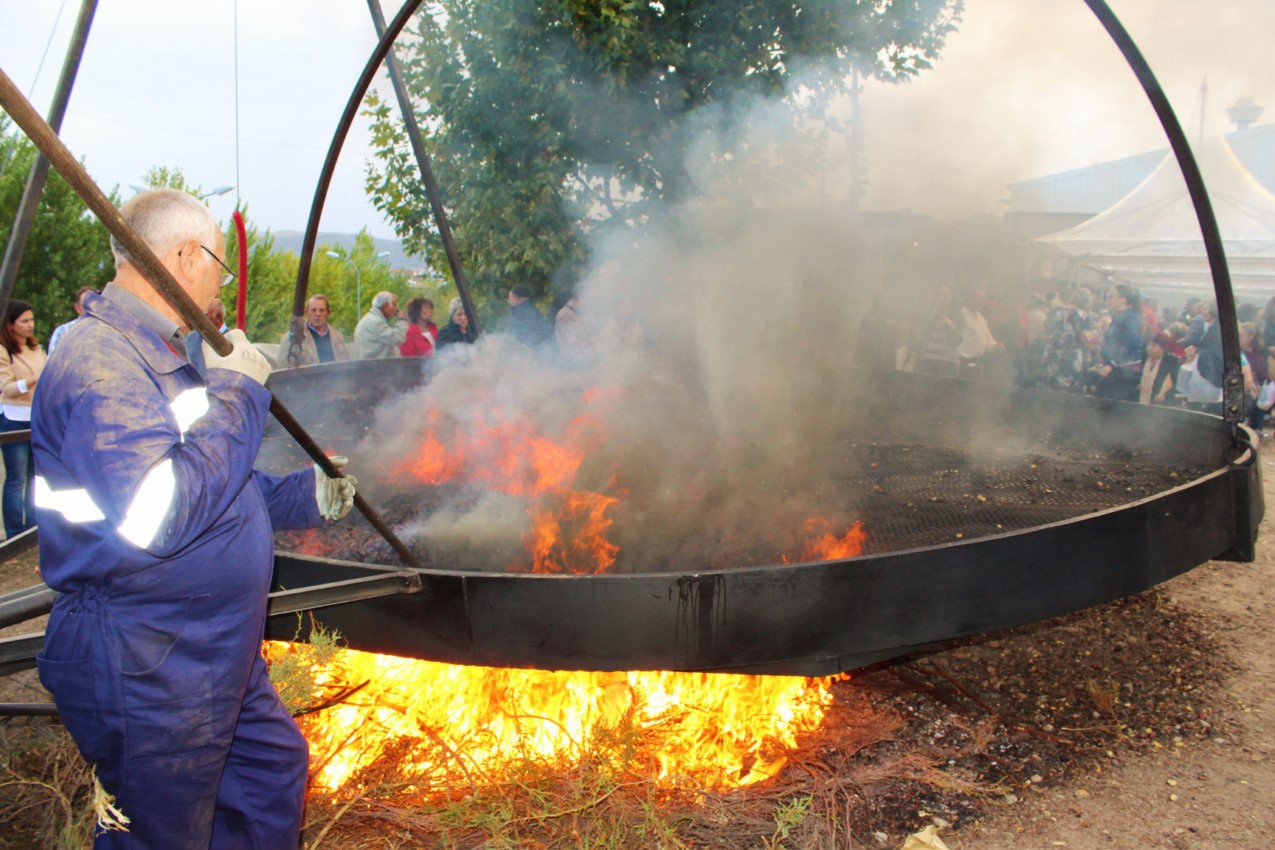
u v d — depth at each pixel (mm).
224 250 1517
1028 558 2041
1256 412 6684
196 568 1380
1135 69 2264
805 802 1986
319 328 5332
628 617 1906
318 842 1935
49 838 1886
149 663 1360
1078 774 2230
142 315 1399
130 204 1419
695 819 2021
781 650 1950
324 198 3615
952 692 2643
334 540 2617
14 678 2668
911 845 1918
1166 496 2188
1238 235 8391
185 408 1407
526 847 1972
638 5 5402
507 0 5543
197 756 1424
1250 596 3402
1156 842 1966
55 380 1302
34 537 2172
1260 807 2088
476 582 1918
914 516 2805
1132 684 2705
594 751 2143
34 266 10625
